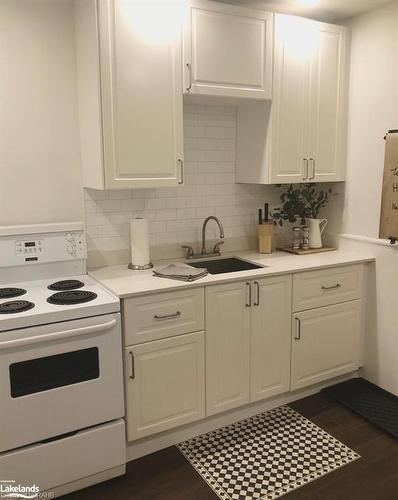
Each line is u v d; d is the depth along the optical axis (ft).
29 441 6.21
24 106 7.75
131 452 7.54
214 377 8.02
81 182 8.39
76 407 6.49
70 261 8.14
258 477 7.09
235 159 9.97
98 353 6.58
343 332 9.63
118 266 8.80
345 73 9.74
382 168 9.27
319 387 9.78
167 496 6.72
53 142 8.07
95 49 7.05
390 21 8.79
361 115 9.62
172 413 7.65
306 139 9.39
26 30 7.59
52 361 6.37
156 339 7.28
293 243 10.40
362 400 9.30
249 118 9.41
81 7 7.46
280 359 8.77
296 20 8.80
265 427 8.46
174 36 7.61
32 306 6.42
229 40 8.09
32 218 8.07
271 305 8.44
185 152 9.29
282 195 10.28
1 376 5.89
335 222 10.56
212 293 7.73
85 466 6.70
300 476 7.11
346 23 9.73
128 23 7.18
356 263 9.48
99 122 7.21
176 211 9.43
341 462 7.43
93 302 6.61
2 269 7.57
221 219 10.02
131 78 7.34
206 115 9.43
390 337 9.46
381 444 7.91
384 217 9.20
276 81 8.74
